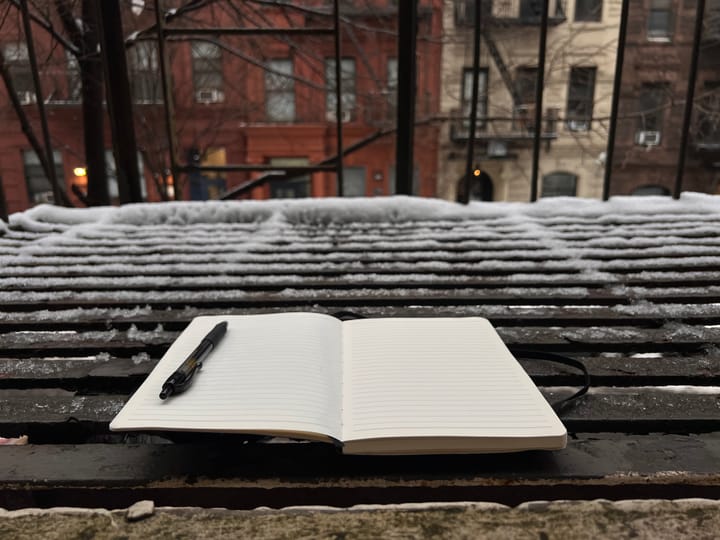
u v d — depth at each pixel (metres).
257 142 10.87
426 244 1.63
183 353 0.74
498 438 0.58
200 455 0.64
